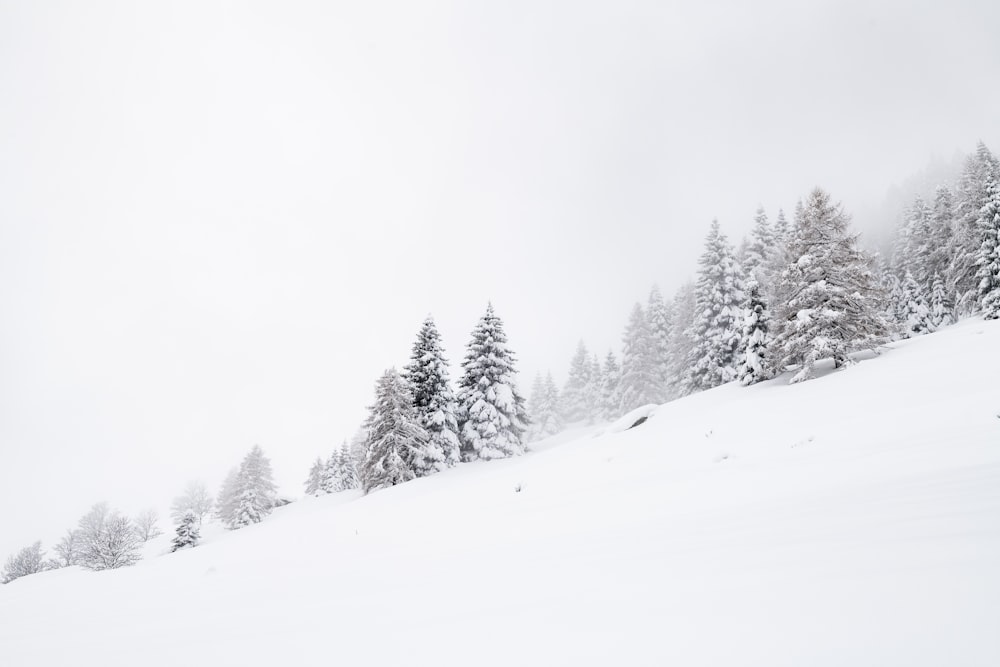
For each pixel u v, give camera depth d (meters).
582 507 8.24
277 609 4.91
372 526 11.65
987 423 7.89
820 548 3.40
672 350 51.38
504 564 5.18
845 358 22.50
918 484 4.80
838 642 2.06
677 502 7.14
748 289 29.06
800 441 10.34
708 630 2.50
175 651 4.02
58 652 4.65
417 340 35.53
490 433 34.22
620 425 25.41
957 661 1.71
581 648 2.63
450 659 2.86
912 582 2.47
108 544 37.12
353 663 3.08
